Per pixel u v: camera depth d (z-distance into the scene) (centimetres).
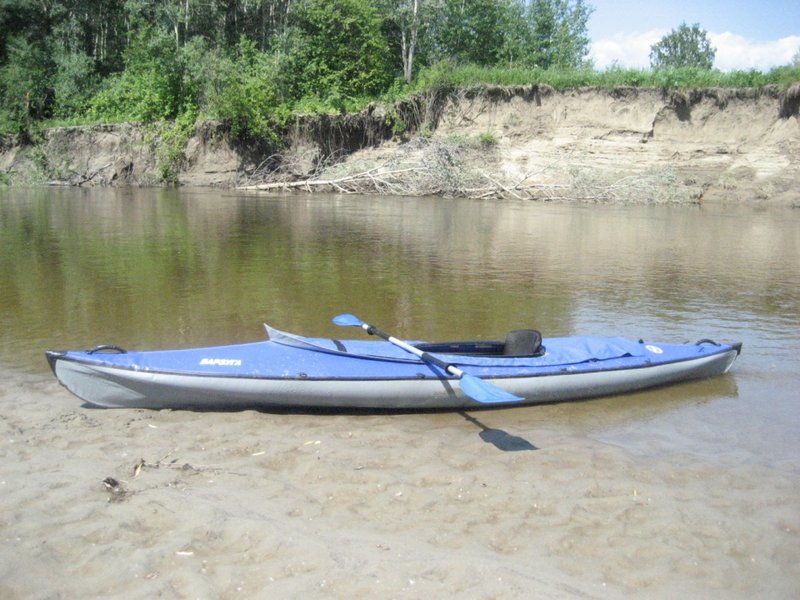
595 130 2948
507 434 579
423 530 425
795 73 2762
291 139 3033
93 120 3172
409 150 2936
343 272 1185
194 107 3014
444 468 509
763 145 2798
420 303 996
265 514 437
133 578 369
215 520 424
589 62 4059
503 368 633
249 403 602
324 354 624
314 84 3173
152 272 1148
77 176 3009
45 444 526
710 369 723
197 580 367
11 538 400
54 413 584
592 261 1346
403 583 371
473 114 3070
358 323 703
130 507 438
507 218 2017
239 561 388
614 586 379
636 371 674
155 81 3058
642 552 411
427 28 3631
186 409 602
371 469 504
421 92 3100
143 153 3047
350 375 595
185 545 400
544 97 3020
